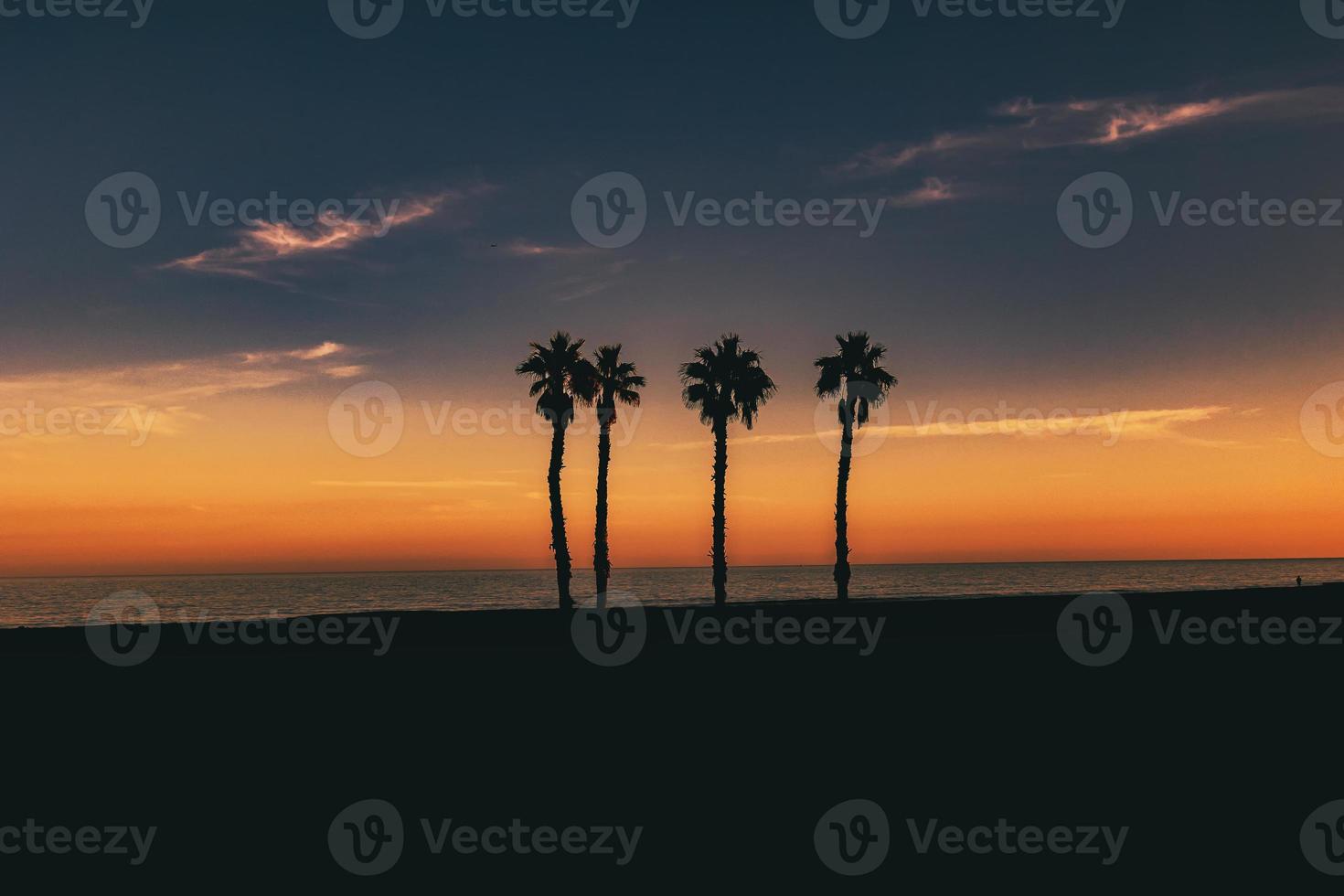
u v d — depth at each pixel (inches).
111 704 677.3
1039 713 634.2
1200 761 530.6
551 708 665.6
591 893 376.8
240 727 622.2
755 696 695.1
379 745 582.2
